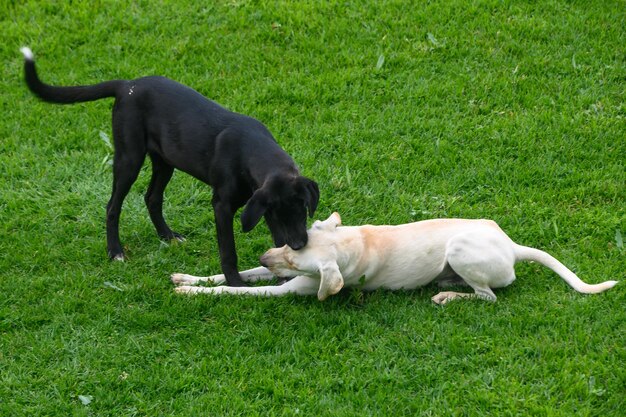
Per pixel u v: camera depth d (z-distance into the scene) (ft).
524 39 37.99
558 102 34.40
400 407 20.15
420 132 33.22
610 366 21.02
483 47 37.60
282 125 33.83
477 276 23.41
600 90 34.83
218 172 24.64
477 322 22.85
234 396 20.65
